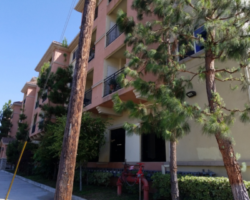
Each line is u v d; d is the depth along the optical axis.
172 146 6.10
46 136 12.97
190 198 6.12
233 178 4.23
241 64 5.16
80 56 5.46
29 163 19.20
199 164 7.14
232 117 4.48
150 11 7.12
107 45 12.97
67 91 14.08
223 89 7.14
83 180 12.02
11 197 9.09
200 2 5.15
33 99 31.23
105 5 14.26
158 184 7.12
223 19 5.38
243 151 6.18
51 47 21.42
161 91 5.01
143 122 5.15
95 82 12.91
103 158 12.55
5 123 35.56
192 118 4.01
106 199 7.88
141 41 7.10
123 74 5.65
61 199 4.23
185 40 6.78
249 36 4.54
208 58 5.31
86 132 10.04
